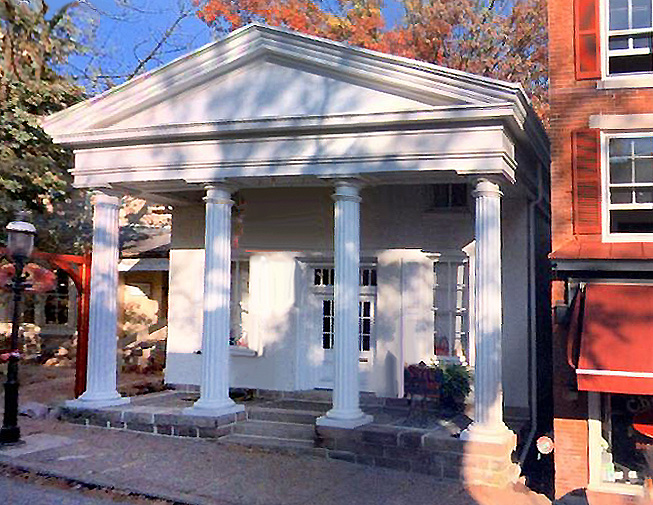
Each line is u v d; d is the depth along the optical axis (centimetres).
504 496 975
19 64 1970
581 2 1074
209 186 1294
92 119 1350
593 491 982
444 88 1112
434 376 1337
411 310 1443
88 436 1259
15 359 1198
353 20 2825
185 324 1659
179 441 1237
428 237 1450
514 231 1420
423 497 950
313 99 1221
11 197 1867
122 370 2208
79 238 2189
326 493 950
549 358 1564
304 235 1547
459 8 2786
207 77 1280
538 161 1424
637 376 846
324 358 1559
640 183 1052
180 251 1678
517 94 1070
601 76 1059
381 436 1105
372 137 1175
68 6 2127
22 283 1227
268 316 1562
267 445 1185
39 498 908
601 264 959
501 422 1098
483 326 1099
